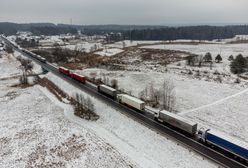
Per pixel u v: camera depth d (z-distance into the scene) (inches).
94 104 2330.2
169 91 2507.4
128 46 7401.6
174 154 1453.0
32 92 2920.8
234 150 1352.1
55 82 3270.2
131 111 2127.2
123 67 4128.9
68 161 1445.6
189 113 2107.5
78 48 7007.9
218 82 3043.8
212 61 4448.8
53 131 1854.1
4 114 2236.7
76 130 1857.8
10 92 2935.5
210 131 1526.8
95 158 1465.3
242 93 2598.4
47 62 4739.2
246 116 2016.5
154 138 1644.9
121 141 1654.8
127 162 1407.5
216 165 1325.0
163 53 5506.9
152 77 3353.8
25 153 1550.2
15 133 1835.6
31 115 2202.3
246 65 3725.4
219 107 2230.6
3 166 1406.3
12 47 7165.4
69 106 2391.7
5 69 4338.1
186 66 4087.1
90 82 3179.1
